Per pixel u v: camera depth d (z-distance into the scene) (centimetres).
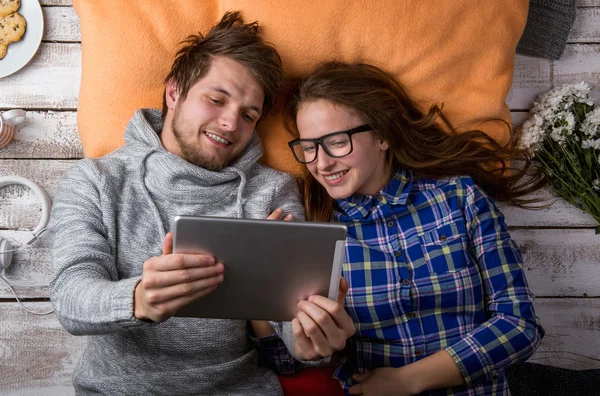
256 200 125
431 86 133
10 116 139
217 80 120
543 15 149
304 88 124
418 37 130
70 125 148
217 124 120
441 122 135
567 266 157
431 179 133
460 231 123
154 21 131
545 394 138
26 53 143
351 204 128
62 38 146
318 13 128
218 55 121
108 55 130
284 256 88
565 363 158
